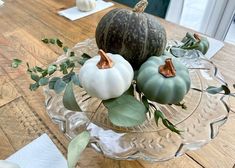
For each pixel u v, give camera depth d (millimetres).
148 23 297
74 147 247
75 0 706
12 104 367
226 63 468
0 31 549
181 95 278
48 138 320
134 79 293
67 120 318
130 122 262
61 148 310
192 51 420
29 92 388
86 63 279
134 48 291
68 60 341
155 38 294
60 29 568
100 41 311
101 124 317
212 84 384
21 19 601
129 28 290
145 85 275
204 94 365
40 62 456
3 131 328
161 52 309
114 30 294
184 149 289
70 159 237
